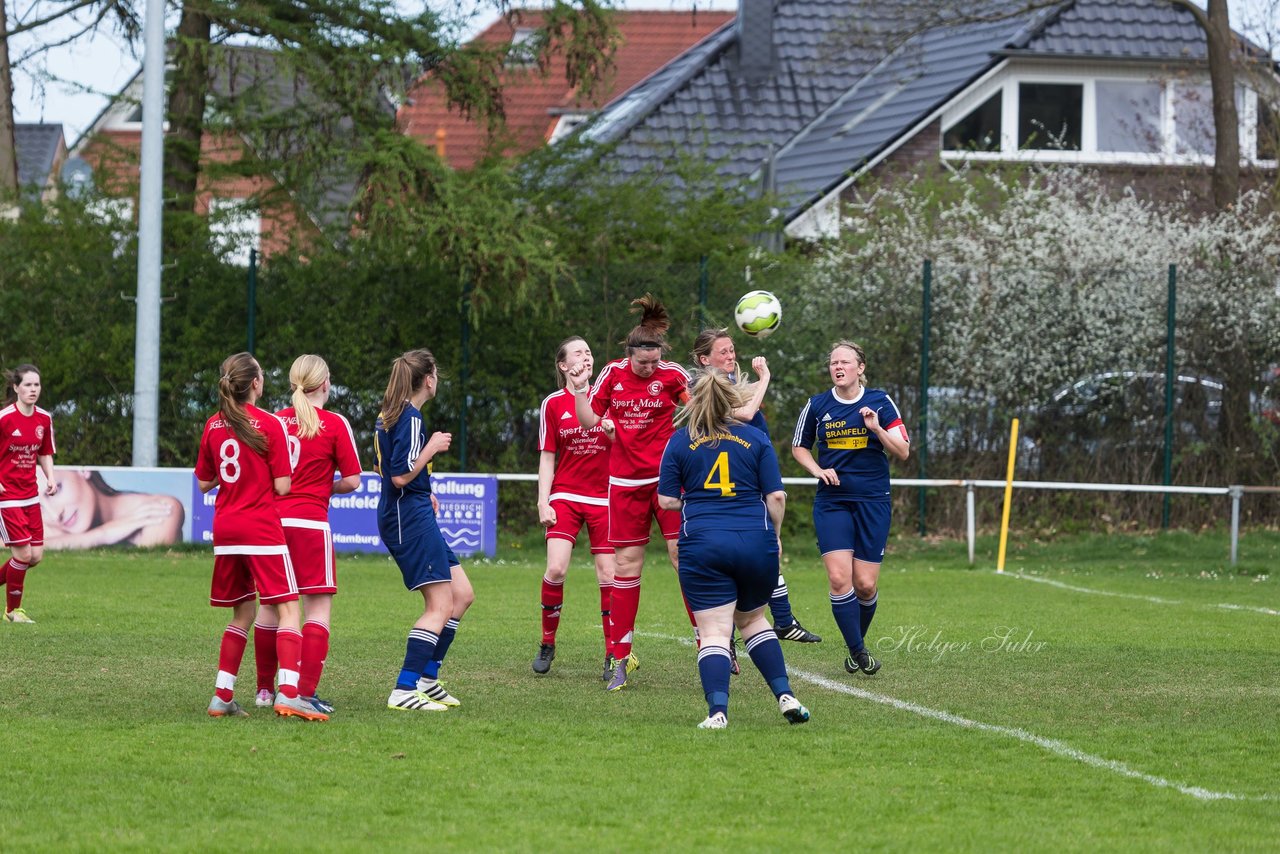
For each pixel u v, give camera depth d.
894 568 53.44
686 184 70.88
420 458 24.39
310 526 24.16
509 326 60.84
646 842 16.64
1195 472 62.16
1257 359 62.47
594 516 29.30
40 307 60.78
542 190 65.44
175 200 62.25
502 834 16.92
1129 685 27.98
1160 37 83.38
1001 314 61.84
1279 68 76.50
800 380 60.72
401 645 32.16
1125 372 61.94
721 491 23.27
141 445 56.38
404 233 57.84
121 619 35.75
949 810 18.33
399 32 63.00
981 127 83.56
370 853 16.09
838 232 70.38
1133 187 76.31
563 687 27.64
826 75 91.06
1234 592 45.84
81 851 16.05
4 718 23.38
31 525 35.69
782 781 19.72
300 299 60.84
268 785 19.12
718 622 23.55
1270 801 19.02
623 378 28.09
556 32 64.12
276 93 63.72
